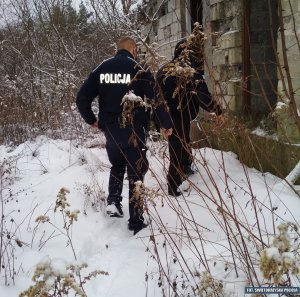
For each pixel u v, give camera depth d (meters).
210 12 6.66
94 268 3.26
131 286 2.93
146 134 4.01
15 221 4.12
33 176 5.96
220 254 2.96
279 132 4.54
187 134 4.62
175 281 2.69
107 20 11.27
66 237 3.76
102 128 4.11
